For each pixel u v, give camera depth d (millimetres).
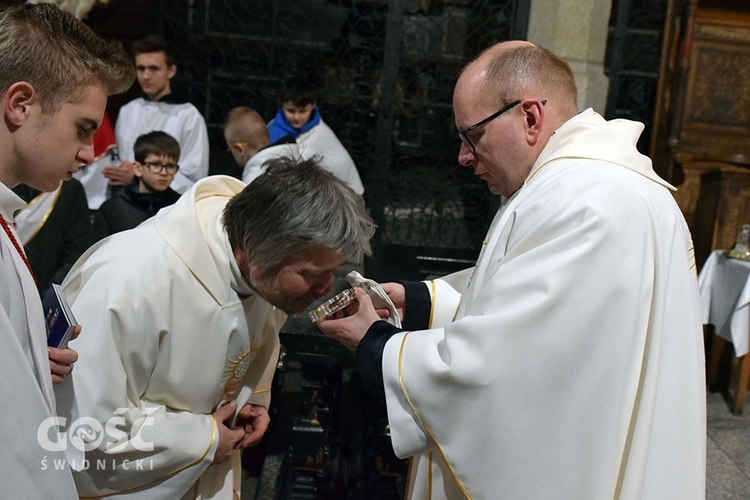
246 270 1464
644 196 1420
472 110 1634
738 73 5367
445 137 5938
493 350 1363
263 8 5953
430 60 5879
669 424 1409
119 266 1445
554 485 1362
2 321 956
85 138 1158
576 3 5082
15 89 1055
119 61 1180
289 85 4453
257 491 2898
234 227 1396
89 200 4582
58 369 1230
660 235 1418
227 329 1509
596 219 1363
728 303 4410
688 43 5059
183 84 6000
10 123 1072
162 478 1486
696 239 5180
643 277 1354
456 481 1432
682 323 1428
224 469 1673
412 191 5969
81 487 1440
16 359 960
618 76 5504
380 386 1514
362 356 1553
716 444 3891
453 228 5992
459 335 1411
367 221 1351
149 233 1513
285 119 4484
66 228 2963
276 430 3270
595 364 1339
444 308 1933
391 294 1938
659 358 1395
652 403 1382
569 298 1342
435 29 5844
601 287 1336
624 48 5746
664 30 5445
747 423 4230
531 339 1351
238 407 1703
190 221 1499
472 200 5965
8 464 945
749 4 5250
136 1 5840
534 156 1621
